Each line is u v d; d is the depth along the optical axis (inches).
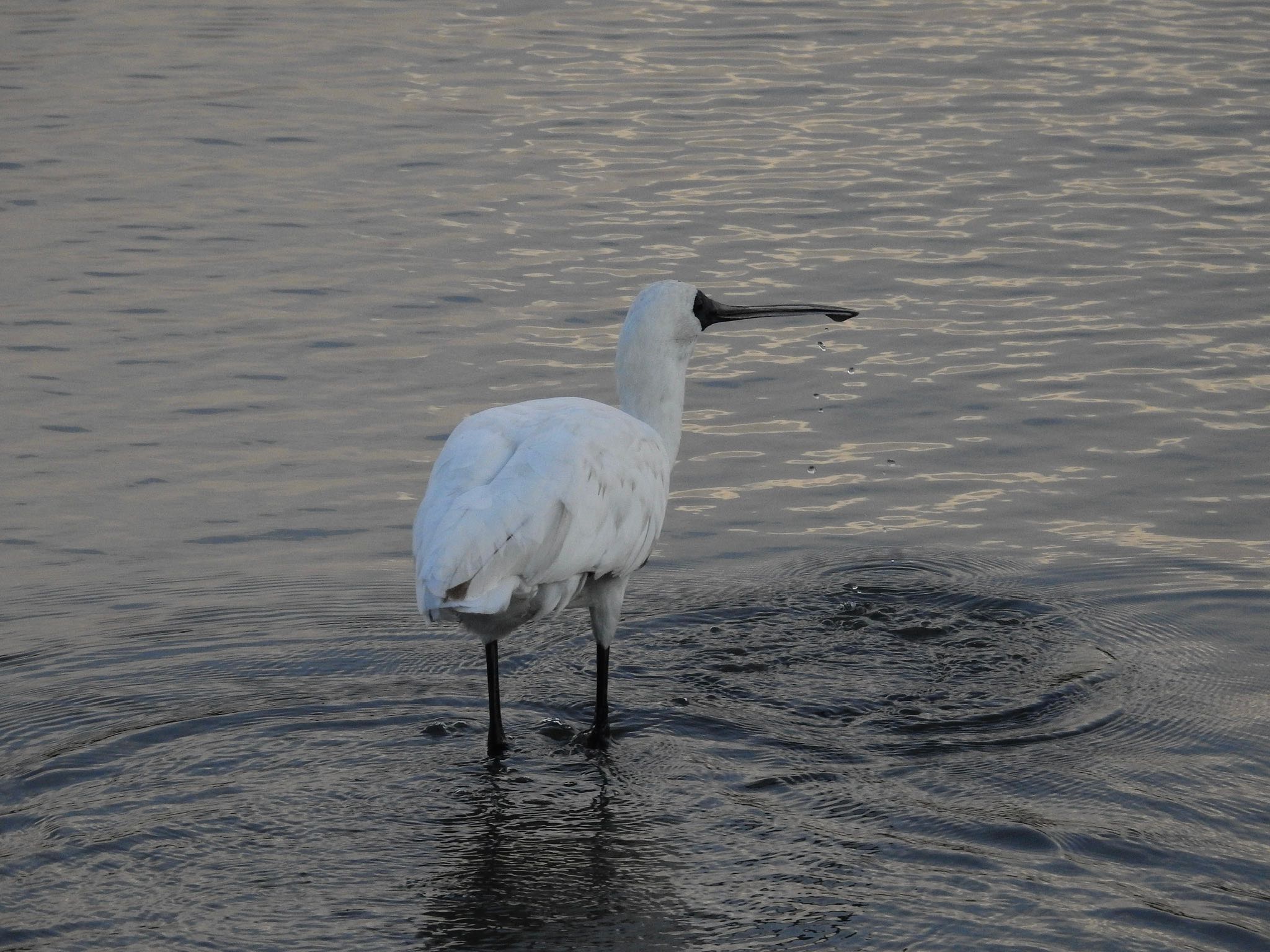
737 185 879.1
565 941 291.0
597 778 358.6
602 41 1216.2
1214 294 710.5
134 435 583.5
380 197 868.0
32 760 365.7
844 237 794.8
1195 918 294.7
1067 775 355.9
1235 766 360.2
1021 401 605.9
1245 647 426.0
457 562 334.0
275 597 465.7
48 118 1018.1
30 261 770.8
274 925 297.3
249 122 1008.2
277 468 556.7
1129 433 575.8
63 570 483.5
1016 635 437.1
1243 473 541.3
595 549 363.9
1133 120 987.3
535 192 872.3
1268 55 1136.8
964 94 1055.0
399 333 679.1
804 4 1333.7
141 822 337.1
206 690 406.3
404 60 1165.1
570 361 644.7
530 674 420.8
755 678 414.3
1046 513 517.3
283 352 660.7
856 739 377.7
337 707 398.0
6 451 569.3
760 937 290.8
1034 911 297.7
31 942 290.4
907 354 655.8
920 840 326.6
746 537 506.3
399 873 316.8
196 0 1382.9
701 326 439.8
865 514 520.1
